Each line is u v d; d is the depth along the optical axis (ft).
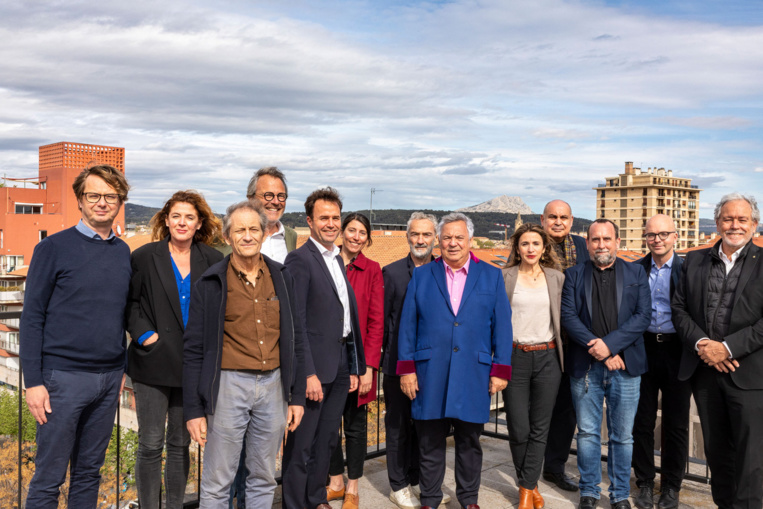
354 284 12.03
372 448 15.89
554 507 12.44
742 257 10.93
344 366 11.13
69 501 9.25
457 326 11.34
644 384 12.71
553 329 12.14
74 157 174.70
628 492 11.86
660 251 12.55
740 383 10.77
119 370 9.28
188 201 9.80
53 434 8.61
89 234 9.07
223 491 9.24
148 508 9.55
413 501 12.33
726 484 11.42
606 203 440.86
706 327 11.17
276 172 12.67
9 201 168.86
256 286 9.19
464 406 11.09
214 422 9.00
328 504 11.59
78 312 8.75
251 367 8.95
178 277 9.75
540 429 12.00
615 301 11.71
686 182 446.60
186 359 8.96
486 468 14.83
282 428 9.51
